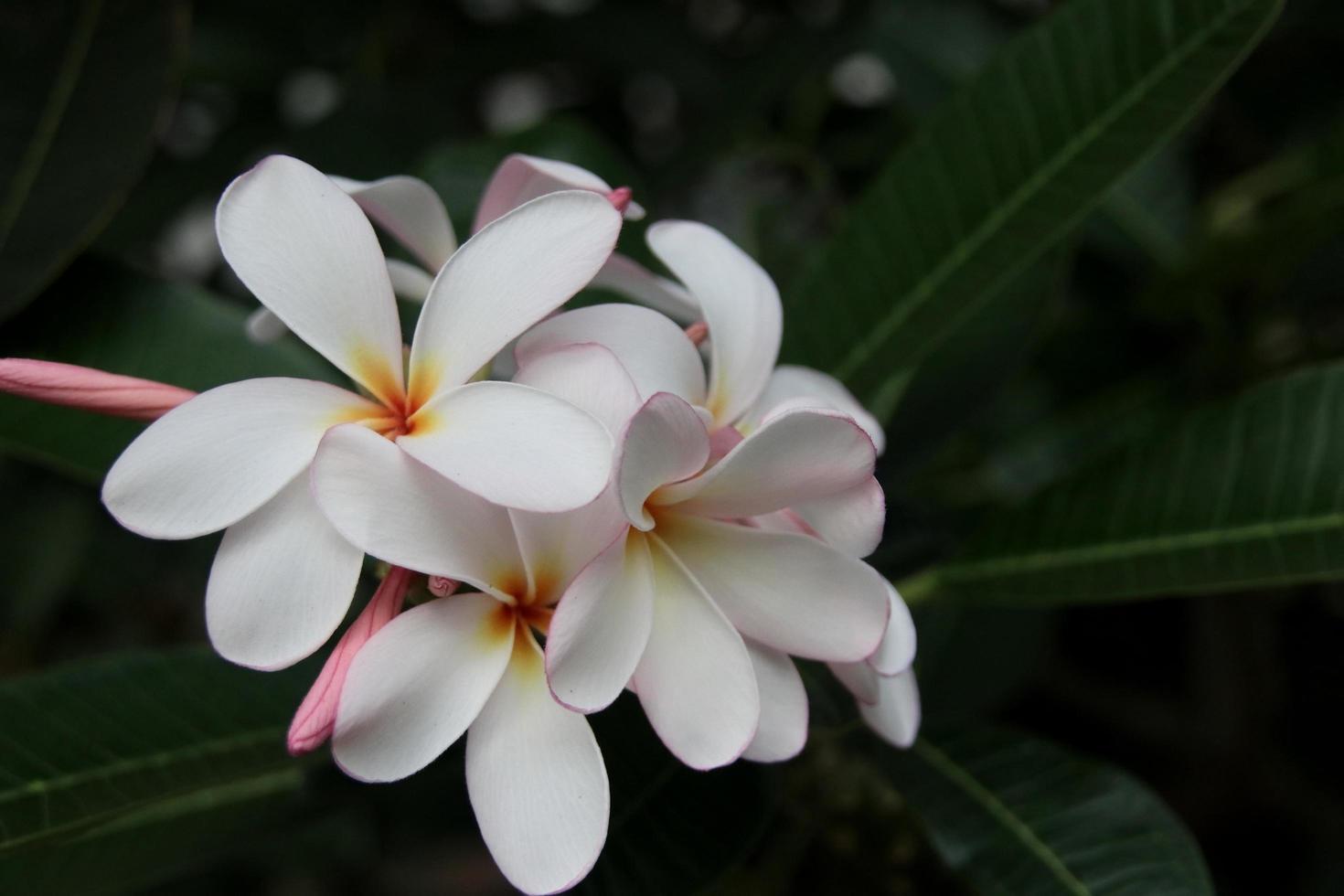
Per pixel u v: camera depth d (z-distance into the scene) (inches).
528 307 17.1
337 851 35.5
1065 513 21.5
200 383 21.3
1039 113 21.2
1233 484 20.7
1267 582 20.6
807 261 26.8
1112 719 32.3
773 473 16.9
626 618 16.8
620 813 19.3
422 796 22.5
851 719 19.6
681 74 32.9
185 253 34.6
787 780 22.5
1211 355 27.9
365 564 19.3
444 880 38.9
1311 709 33.3
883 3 31.0
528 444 16.4
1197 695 31.6
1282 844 31.7
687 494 17.1
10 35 21.6
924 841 22.6
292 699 20.9
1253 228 25.2
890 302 22.0
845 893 23.1
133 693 20.4
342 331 17.2
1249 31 20.2
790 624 17.3
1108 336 28.8
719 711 17.0
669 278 22.4
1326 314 29.5
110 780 19.9
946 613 25.4
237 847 22.0
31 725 19.9
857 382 22.1
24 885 20.2
